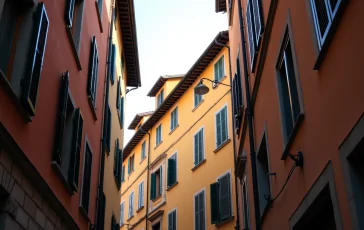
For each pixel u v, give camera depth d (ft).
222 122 66.64
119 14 62.49
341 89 17.97
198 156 72.08
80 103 37.17
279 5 29.07
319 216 24.11
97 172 45.27
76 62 35.58
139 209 93.45
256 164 37.37
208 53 71.61
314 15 21.03
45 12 25.50
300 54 23.97
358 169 17.30
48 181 27.61
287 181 27.07
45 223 27.20
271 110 31.71
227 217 59.21
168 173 80.84
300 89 23.93
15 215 22.16
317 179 21.27
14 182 22.04
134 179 101.09
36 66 24.52
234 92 50.62
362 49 15.83
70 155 32.45
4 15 22.50
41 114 26.35
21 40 23.43
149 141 94.84
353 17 16.51
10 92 21.12
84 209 37.09
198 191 69.87
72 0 33.60
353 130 16.65
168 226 77.97
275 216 31.09
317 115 21.24
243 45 42.55
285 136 27.86
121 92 67.87
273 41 30.99
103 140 47.52
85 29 39.22
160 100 96.63
